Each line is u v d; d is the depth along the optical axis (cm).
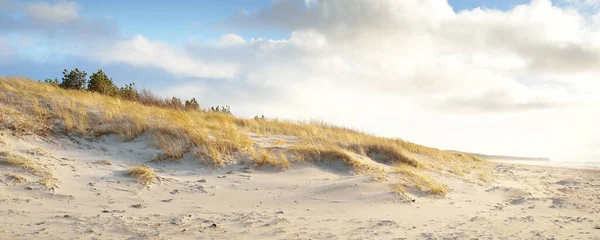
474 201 971
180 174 997
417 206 870
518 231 657
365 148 1431
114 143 1128
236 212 746
